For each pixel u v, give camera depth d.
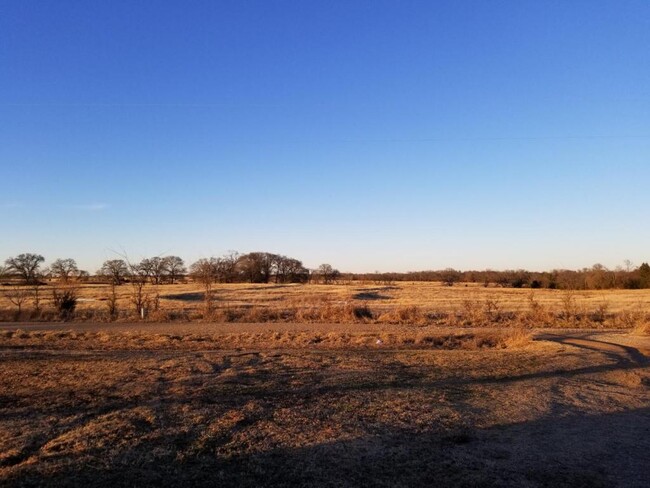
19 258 71.88
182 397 10.01
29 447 7.01
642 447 7.62
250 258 105.06
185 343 19.84
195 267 81.38
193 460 6.63
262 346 19.25
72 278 51.56
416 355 16.61
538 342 19.27
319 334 22.09
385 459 6.84
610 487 6.18
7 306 39.69
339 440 7.51
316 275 117.31
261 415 8.71
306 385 11.37
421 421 8.56
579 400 10.38
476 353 17.22
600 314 30.95
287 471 6.35
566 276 79.94
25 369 13.48
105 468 6.27
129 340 20.67
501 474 6.47
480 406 9.66
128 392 10.52
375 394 10.44
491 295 60.56
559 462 6.95
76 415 8.66
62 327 26.48
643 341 20.20
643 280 71.88
